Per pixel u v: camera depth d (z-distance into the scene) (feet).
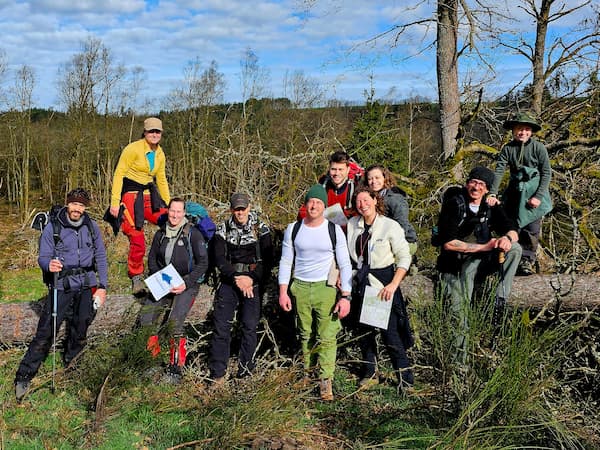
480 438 11.66
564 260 18.15
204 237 16.14
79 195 14.97
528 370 12.11
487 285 14.94
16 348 16.69
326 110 34.27
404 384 15.31
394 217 15.21
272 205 22.25
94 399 13.84
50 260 14.80
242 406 13.03
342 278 14.26
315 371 15.06
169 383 15.21
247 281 14.93
